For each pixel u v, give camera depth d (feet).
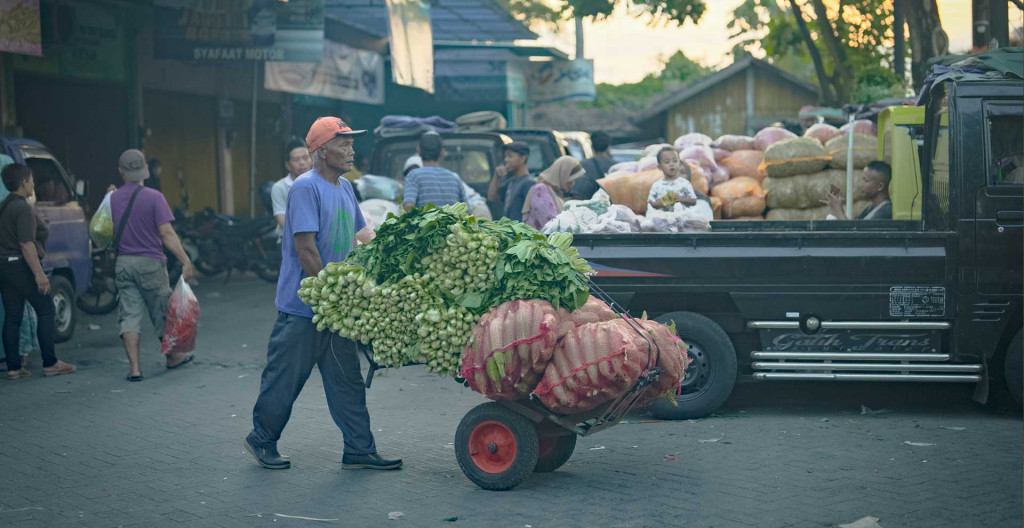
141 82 59.36
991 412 24.53
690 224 26.03
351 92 64.69
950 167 23.29
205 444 21.94
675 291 23.71
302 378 19.53
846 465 19.48
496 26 88.07
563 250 18.22
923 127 27.25
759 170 31.78
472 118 50.62
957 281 23.17
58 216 35.45
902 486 18.02
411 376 30.09
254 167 69.77
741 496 17.54
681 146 33.53
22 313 29.73
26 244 28.96
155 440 22.33
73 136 54.29
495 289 17.72
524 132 45.19
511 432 17.93
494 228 18.13
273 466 19.75
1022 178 23.13
